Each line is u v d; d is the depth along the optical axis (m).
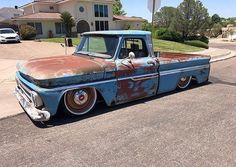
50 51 20.34
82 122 5.18
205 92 7.43
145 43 6.41
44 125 5.05
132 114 5.60
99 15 40.31
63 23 37.22
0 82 9.23
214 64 13.86
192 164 3.61
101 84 5.53
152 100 6.62
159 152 3.95
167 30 35.41
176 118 5.34
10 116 5.58
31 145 4.23
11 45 23.95
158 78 6.66
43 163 3.70
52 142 4.32
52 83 4.86
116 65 5.71
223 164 3.60
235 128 4.80
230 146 4.10
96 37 6.25
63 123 5.14
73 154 3.93
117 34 5.83
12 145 4.24
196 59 7.79
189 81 7.85
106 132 4.69
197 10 36.56
